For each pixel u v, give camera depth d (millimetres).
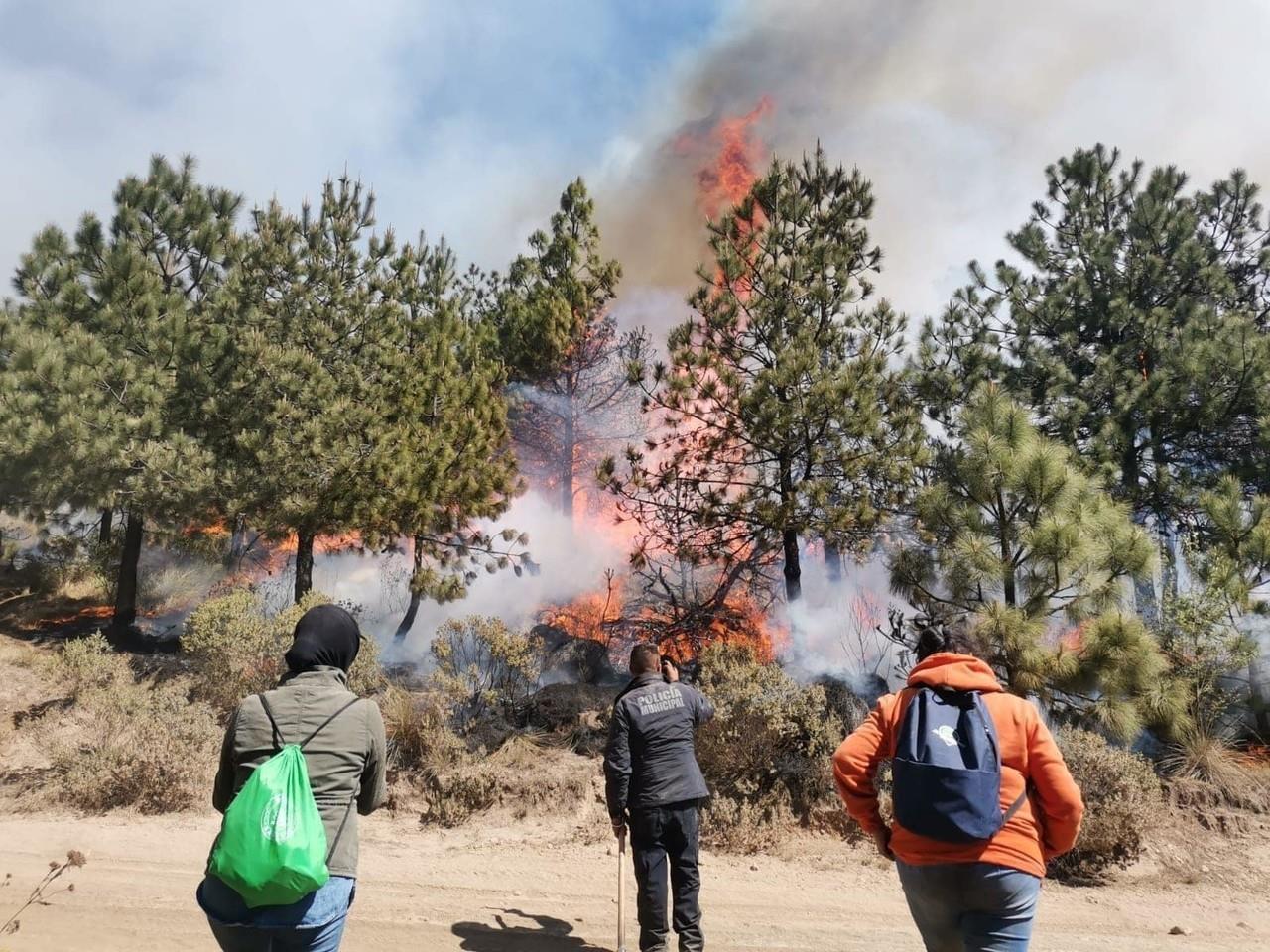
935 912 3189
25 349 14398
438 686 10797
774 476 12523
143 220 17062
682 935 5090
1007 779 3166
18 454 13977
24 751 10391
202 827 8156
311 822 3020
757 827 8062
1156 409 13875
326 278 15562
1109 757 7902
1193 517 13531
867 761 3398
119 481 14539
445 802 8664
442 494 14281
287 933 3020
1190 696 9172
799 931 5883
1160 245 16078
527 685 11359
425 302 20281
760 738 8734
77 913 5887
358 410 14289
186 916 5855
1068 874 7305
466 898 6406
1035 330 16094
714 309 12586
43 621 16859
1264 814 8586
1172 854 7734
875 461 11547
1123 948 5750
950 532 9336
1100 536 8789
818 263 12391
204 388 14953
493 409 15406
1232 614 10438
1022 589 8867
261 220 15570
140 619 17500
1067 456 9234
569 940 5625
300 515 13867
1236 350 13492
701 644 13414
